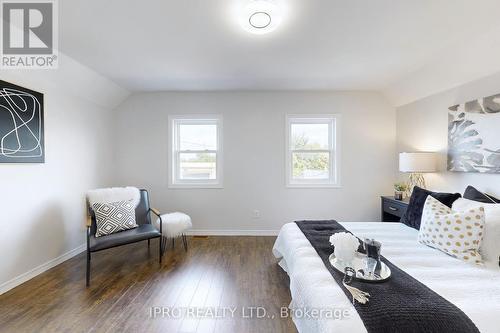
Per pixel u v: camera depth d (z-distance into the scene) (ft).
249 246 10.68
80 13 5.75
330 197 12.31
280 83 11.00
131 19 6.00
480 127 7.48
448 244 5.61
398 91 11.17
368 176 12.25
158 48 7.59
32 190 7.86
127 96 12.31
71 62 8.43
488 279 4.53
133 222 9.27
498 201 6.67
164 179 12.41
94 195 9.16
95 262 8.96
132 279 7.66
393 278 4.48
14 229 7.24
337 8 5.55
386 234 7.20
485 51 6.89
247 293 6.85
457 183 8.50
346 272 4.60
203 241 11.38
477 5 5.42
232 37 6.90
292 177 12.64
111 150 12.14
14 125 7.23
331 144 12.58
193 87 11.56
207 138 12.71
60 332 5.31
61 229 9.02
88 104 10.59
